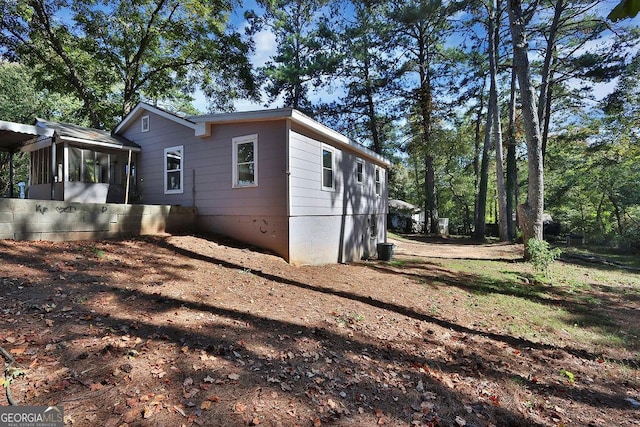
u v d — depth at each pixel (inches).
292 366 128.1
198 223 367.6
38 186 437.1
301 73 840.9
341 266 368.2
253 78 756.6
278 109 308.2
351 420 102.1
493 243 692.1
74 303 146.2
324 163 387.2
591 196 973.2
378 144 936.9
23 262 184.5
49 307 138.5
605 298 293.9
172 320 145.9
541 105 714.2
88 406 87.4
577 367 164.6
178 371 109.7
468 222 1237.7
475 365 155.6
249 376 115.1
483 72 812.0
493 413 117.6
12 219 219.8
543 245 377.4
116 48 644.1
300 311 192.1
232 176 344.2
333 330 172.1
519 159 1067.3
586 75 677.9
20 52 561.9
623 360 175.9
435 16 668.1
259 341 143.2
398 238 759.1
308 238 347.3
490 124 808.9
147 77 693.9
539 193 437.4
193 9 610.2
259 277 246.7
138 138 437.4
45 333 118.4
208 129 354.6
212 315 160.9
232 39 677.9
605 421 118.6
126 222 290.5
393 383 129.8
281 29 896.9
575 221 982.4
